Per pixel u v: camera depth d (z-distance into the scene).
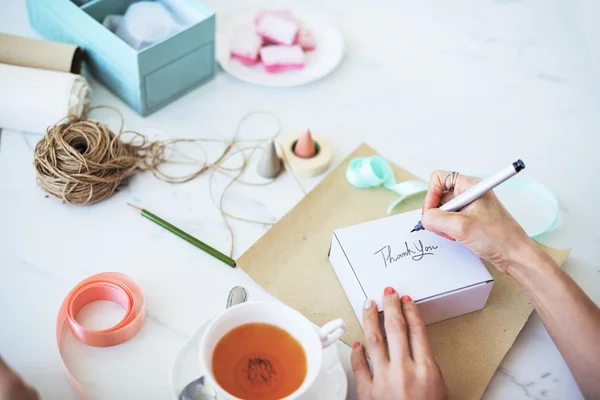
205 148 1.11
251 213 1.02
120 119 1.13
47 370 0.80
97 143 0.97
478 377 0.83
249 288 0.91
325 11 1.42
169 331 0.85
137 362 0.82
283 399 0.65
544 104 1.26
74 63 1.15
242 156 1.10
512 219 0.86
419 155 1.14
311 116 1.19
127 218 0.99
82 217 0.98
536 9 1.47
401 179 1.08
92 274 0.91
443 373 0.83
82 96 1.08
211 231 0.98
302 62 1.24
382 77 1.28
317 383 0.77
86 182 0.95
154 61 1.08
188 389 0.73
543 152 1.17
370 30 1.38
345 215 1.01
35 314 0.86
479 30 1.41
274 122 1.17
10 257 0.92
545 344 0.88
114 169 1.00
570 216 1.06
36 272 0.90
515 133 1.20
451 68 1.31
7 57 1.09
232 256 0.95
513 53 1.36
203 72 1.20
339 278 0.92
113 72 1.13
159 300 0.88
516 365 0.86
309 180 1.08
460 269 0.87
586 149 1.18
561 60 1.36
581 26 1.44
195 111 1.17
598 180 1.13
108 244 0.95
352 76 1.28
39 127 1.07
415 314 0.80
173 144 1.11
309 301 0.90
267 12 1.32
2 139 1.08
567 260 1.00
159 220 0.97
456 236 0.85
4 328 0.84
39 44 1.11
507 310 0.90
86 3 1.20
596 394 0.79
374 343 0.78
